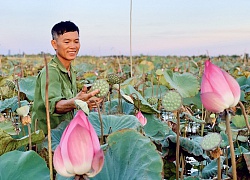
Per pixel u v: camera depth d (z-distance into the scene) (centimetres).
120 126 256
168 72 439
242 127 327
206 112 429
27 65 1434
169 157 287
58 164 131
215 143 167
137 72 866
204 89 163
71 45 296
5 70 1135
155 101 414
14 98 453
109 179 172
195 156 273
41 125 298
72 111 308
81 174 132
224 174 276
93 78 913
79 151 129
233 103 161
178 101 193
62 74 300
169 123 382
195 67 1391
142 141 177
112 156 177
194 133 446
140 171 169
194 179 246
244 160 217
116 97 467
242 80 686
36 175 175
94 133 133
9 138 212
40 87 295
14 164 177
